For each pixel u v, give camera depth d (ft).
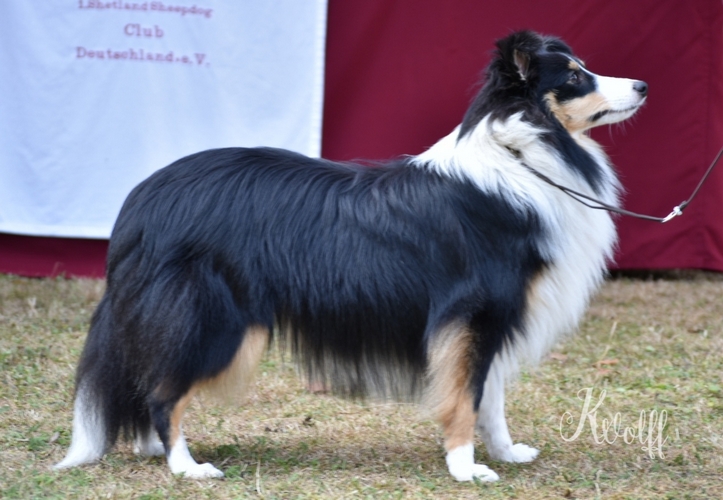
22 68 25.98
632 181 28.43
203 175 14.03
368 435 16.57
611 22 27.07
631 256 28.86
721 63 27.81
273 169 14.20
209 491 13.28
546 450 15.76
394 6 26.71
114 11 25.68
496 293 13.57
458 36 26.84
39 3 25.68
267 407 18.06
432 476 14.26
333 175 14.33
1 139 26.37
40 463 14.55
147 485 13.60
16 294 25.73
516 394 18.95
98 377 14.16
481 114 14.17
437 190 13.89
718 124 28.12
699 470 14.62
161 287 13.53
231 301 13.61
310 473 14.30
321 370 14.47
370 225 13.80
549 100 14.24
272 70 25.99
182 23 25.80
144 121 26.23
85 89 26.04
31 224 26.71
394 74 27.12
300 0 25.63
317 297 13.80
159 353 13.51
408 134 27.40
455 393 13.75
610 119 14.58
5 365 19.81
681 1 27.22
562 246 14.03
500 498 13.28
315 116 26.11
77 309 24.61
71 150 26.37
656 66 27.63
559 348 22.41
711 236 28.76
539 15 26.78
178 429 13.92
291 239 13.78
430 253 13.71
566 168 14.16
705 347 22.30
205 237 13.60
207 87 26.08
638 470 14.67
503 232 13.70
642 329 24.00
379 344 14.05
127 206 14.16
